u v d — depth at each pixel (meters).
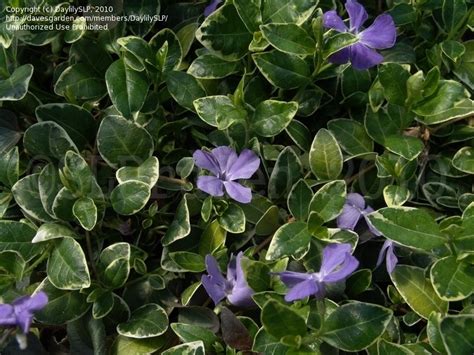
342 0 0.43
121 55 0.38
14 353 0.35
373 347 0.35
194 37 0.41
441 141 0.39
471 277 0.33
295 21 0.38
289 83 0.38
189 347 0.34
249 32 0.39
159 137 0.39
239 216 0.36
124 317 0.36
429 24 0.42
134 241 0.38
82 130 0.39
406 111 0.37
